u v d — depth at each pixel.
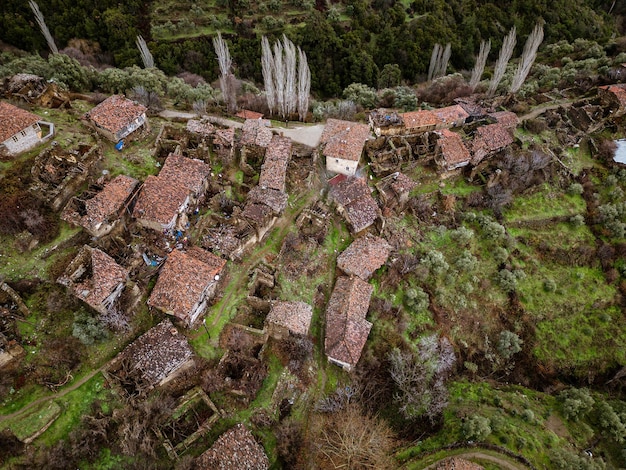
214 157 66.44
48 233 50.22
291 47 73.56
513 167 74.31
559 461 50.38
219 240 56.16
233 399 47.88
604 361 65.12
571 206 76.38
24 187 52.16
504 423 53.66
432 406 54.00
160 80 83.94
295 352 51.28
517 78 85.56
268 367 50.56
